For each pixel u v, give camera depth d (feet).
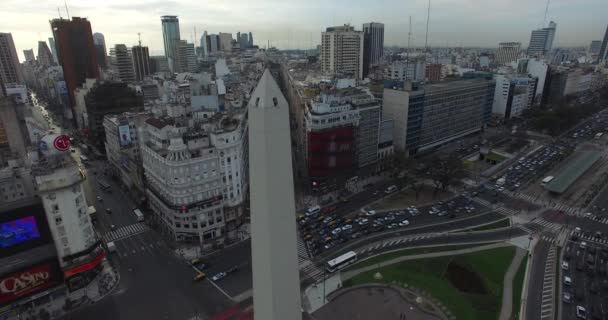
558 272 309.83
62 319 265.34
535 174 531.09
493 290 287.89
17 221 263.70
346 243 360.89
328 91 536.83
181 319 263.29
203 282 304.91
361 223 396.78
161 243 366.02
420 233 377.09
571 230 378.32
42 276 279.49
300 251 348.79
